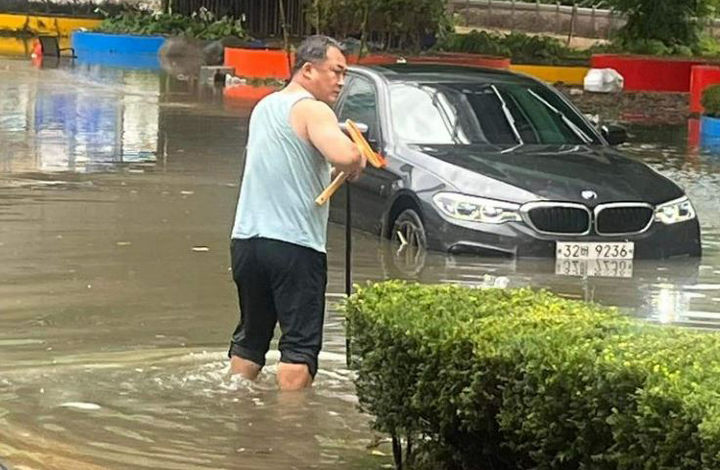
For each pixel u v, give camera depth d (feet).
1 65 126.11
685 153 73.41
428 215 39.24
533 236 37.91
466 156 40.55
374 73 44.68
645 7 146.51
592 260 38.27
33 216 45.16
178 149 65.98
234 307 33.01
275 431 22.99
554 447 16.78
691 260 39.73
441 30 133.39
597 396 15.85
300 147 24.97
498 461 18.83
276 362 27.86
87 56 145.69
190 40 145.28
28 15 178.50
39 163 58.85
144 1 192.34
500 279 36.35
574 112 44.39
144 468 20.89
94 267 37.32
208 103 94.94
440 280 36.11
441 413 18.45
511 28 180.86
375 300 20.10
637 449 15.29
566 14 180.34
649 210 39.01
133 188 52.13
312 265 25.29
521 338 17.15
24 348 28.60
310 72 25.68
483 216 38.29
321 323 25.75
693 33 149.07
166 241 41.52
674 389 14.80
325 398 25.09
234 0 169.78
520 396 17.03
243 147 67.56
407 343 18.85
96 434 22.67
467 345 17.88
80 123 77.15
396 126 42.39
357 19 118.01
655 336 17.39
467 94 43.57
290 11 163.32
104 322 31.17
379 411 19.94
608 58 129.80
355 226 43.50
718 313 33.17
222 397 25.05
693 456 14.47
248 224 25.26
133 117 82.23
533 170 39.42
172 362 27.63
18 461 21.11
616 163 41.19
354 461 21.40
